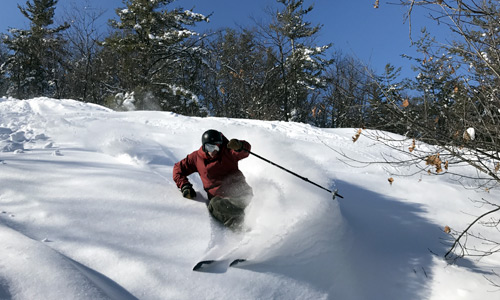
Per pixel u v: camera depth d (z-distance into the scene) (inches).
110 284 93.3
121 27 875.4
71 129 256.4
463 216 185.2
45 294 80.1
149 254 109.7
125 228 121.7
